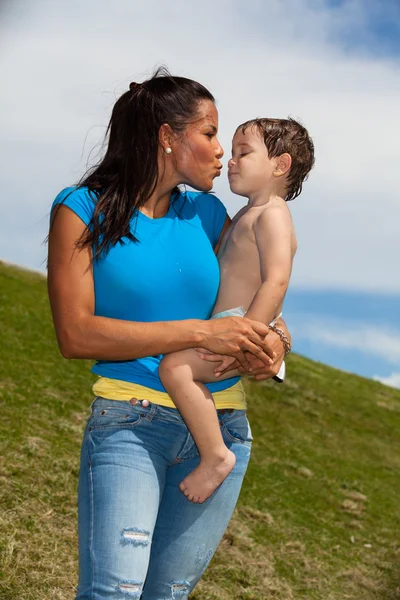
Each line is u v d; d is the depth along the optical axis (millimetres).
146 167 2570
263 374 2656
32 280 16562
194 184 2678
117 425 2473
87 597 2342
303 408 13711
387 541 8078
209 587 5449
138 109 2605
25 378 9055
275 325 2756
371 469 11320
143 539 2365
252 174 2928
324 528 7902
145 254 2553
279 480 9188
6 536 4895
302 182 3039
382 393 17172
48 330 12016
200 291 2658
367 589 6461
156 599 2641
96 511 2391
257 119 3012
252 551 6465
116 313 2549
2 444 6508
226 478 2635
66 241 2480
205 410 2543
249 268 2822
